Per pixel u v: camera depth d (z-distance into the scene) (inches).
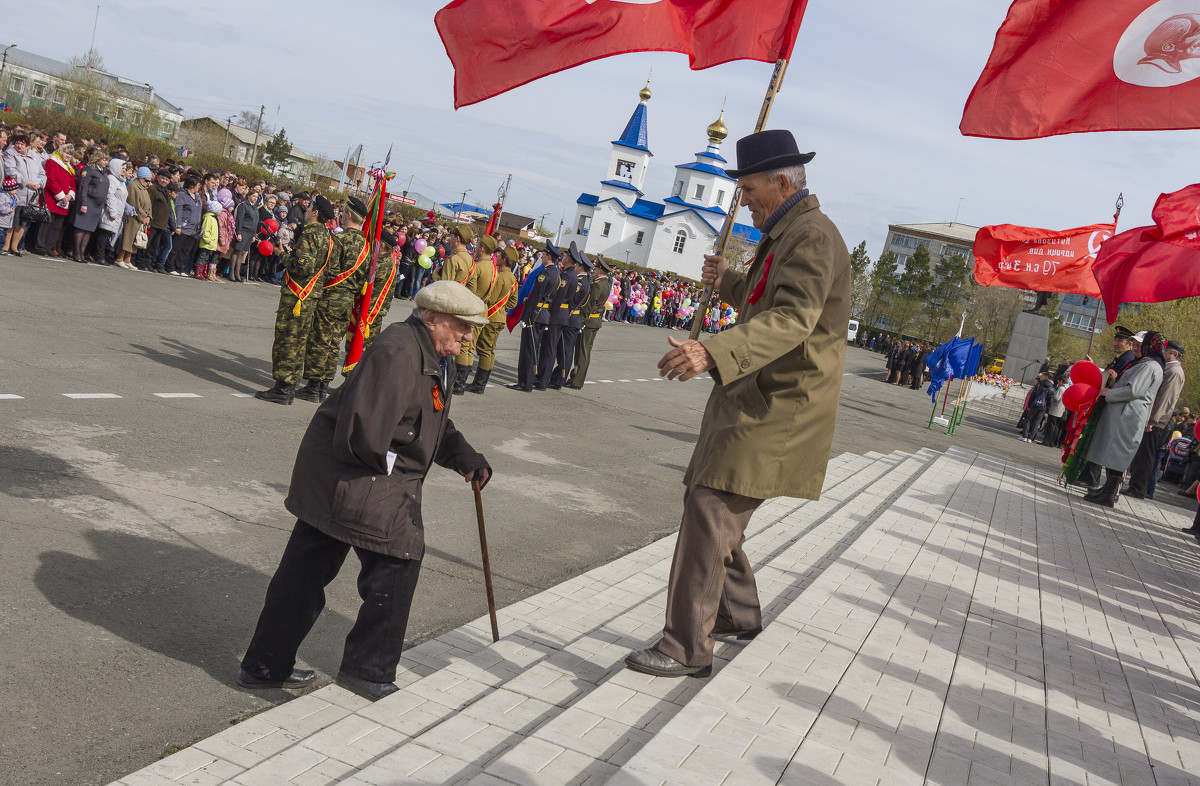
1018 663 193.6
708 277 173.9
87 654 151.9
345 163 402.6
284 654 151.9
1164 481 873.5
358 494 146.5
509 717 143.6
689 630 160.4
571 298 566.9
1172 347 552.1
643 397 641.6
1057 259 493.7
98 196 608.4
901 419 892.6
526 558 246.1
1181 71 181.6
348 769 125.7
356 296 388.8
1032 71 189.2
